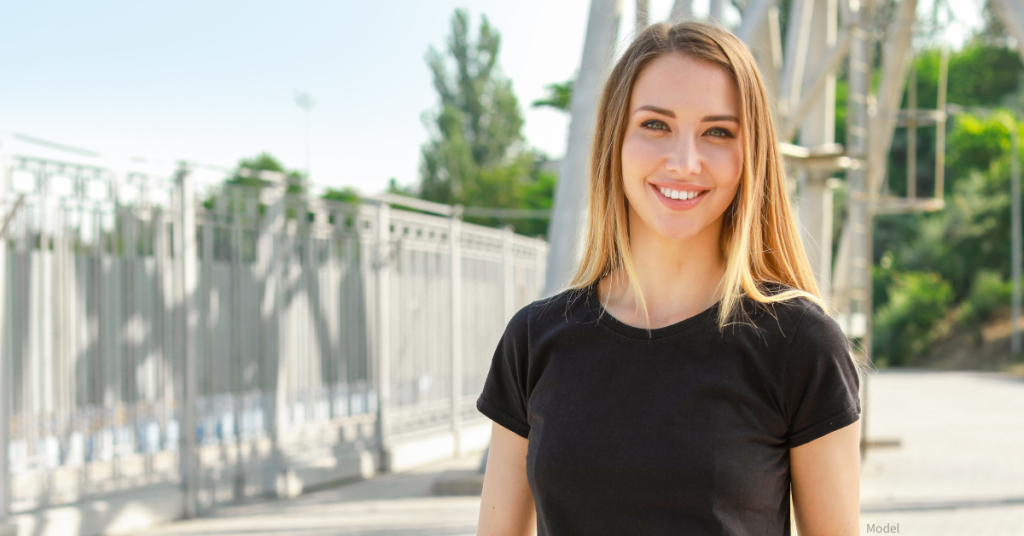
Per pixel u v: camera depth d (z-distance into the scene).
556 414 1.28
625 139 1.34
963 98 45.22
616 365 1.26
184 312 6.46
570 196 6.96
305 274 7.85
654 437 1.20
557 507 1.26
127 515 5.85
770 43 9.40
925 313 34.91
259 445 7.32
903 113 10.73
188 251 6.46
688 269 1.33
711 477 1.16
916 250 38.59
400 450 8.98
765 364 1.20
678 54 1.29
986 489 7.52
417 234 9.64
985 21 46.50
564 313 1.37
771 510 1.20
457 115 50.00
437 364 10.03
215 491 6.82
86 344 5.70
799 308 1.21
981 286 34.78
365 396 8.72
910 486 7.74
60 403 5.54
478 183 47.22
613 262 1.39
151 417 6.21
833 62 9.71
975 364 32.22
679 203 1.27
